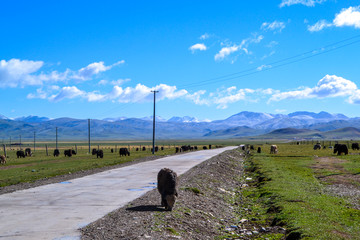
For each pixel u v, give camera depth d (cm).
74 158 7588
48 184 2491
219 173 3478
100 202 1733
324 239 1208
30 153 10531
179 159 5416
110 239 1081
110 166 4216
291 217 1524
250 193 2442
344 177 3173
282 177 3036
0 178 3422
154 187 2298
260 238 1327
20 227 1227
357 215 1633
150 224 1263
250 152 8256
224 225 1549
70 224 1267
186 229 1317
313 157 6016
